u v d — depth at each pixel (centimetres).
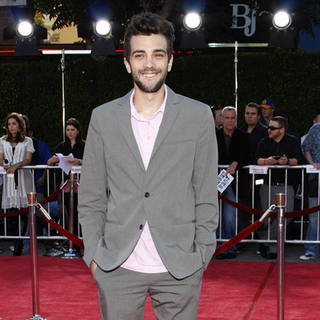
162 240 169
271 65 753
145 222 170
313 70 739
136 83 170
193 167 176
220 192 500
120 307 172
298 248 573
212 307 342
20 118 542
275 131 509
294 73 745
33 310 318
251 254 543
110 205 178
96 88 826
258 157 523
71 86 812
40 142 596
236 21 963
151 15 168
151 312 336
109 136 173
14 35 729
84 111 810
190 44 693
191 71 786
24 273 443
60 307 344
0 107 811
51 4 960
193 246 176
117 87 807
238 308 339
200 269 174
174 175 169
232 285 399
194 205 179
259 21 697
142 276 170
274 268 457
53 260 495
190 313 175
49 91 812
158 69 167
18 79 812
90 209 184
